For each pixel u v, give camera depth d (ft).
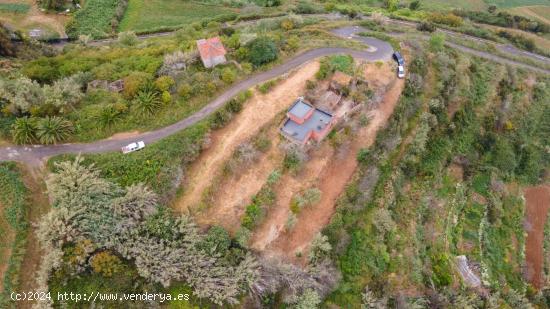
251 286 172.04
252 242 189.67
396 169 239.71
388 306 201.05
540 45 399.85
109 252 164.86
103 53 270.26
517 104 315.17
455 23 389.60
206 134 203.72
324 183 216.13
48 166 183.52
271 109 223.92
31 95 193.88
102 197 171.63
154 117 206.08
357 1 470.80
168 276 163.84
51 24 342.23
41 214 173.88
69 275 158.10
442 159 266.98
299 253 193.06
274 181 201.57
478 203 274.16
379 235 216.33
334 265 197.16
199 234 178.19
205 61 233.14
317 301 176.14
